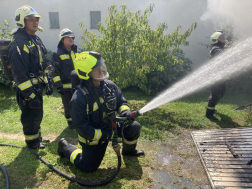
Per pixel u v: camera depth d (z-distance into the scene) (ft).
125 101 8.82
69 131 13.20
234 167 9.25
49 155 10.09
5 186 8.01
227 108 17.48
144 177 8.77
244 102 19.10
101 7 28.25
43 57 10.36
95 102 7.61
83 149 8.34
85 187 8.09
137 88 24.38
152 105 8.67
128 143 9.64
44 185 8.16
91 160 8.39
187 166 9.64
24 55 9.13
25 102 9.61
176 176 8.91
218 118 15.37
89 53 7.33
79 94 7.51
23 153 10.18
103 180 8.45
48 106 17.75
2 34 21.93
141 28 16.63
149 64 16.79
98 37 18.16
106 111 7.49
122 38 16.05
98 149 8.23
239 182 8.27
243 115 15.83
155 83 22.53
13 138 12.19
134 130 9.10
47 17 29.58
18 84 9.12
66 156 9.34
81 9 28.68
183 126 14.03
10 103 18.48
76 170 9.07
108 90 7.87
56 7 29.07
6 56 9.37
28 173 8.80
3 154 10.11
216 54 14.76
